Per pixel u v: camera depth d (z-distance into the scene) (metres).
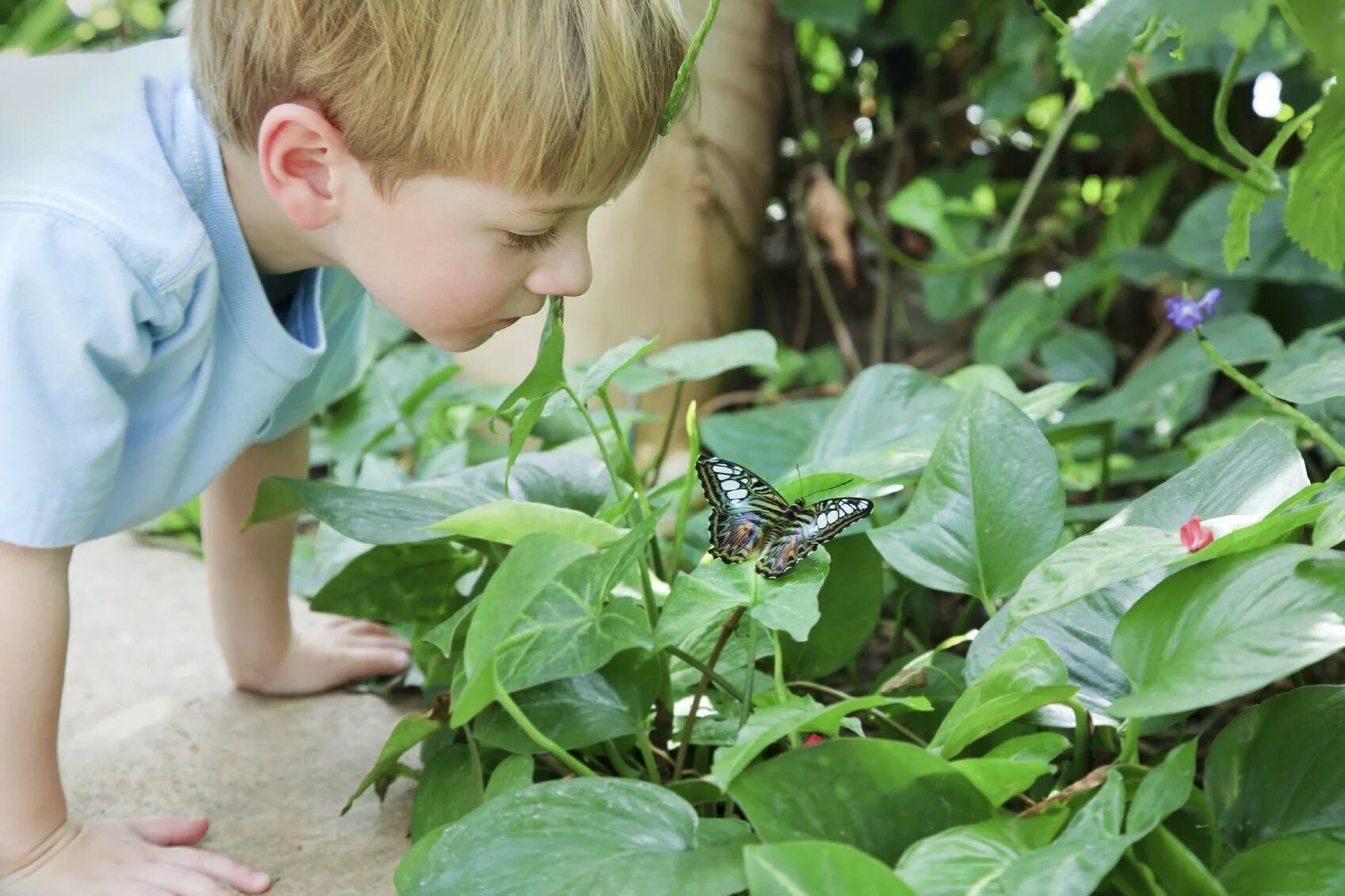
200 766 1.01
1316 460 1.23
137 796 0.98
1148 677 0.74
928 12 1.59
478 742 0.88
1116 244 1.48
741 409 1.63
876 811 0.73
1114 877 0.71
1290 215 0.85
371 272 0.89
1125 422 1.29
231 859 0.91
